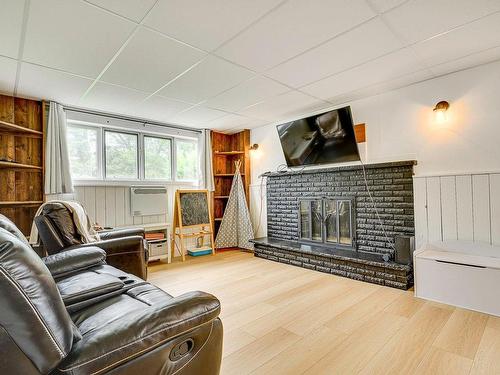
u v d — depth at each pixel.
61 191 3.27
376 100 3.32
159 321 0.91
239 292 2.75
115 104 3.48
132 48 2.18
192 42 2.11
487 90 2.59
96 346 0.80
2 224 1.24
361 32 2.02
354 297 2.57
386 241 3.19
